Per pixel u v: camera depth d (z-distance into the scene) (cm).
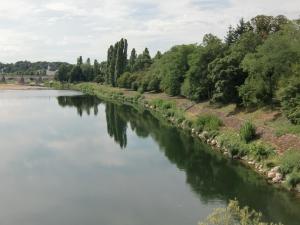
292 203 2516
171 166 3488
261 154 3338
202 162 3581
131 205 2584
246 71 4788
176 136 4844
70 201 2672
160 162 3634
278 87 4181
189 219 2333
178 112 6191
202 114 5362
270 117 4056
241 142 3744
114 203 2623
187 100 6762
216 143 4169
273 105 4331
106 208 2539
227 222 1526
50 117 6688
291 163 2867
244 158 3541
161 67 8325
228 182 2988
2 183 3050
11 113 7112
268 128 3741
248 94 4434
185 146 4256
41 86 16625
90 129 5478
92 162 3662
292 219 2284
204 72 5903
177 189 2877
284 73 4106
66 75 16988
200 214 2402
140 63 12925
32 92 13112
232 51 5403
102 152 4062
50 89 14875
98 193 2819
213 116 4859
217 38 6331
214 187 2894
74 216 2420
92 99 10400
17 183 3050
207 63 5962
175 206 2547
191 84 6212
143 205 2580
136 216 2402
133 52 14112
